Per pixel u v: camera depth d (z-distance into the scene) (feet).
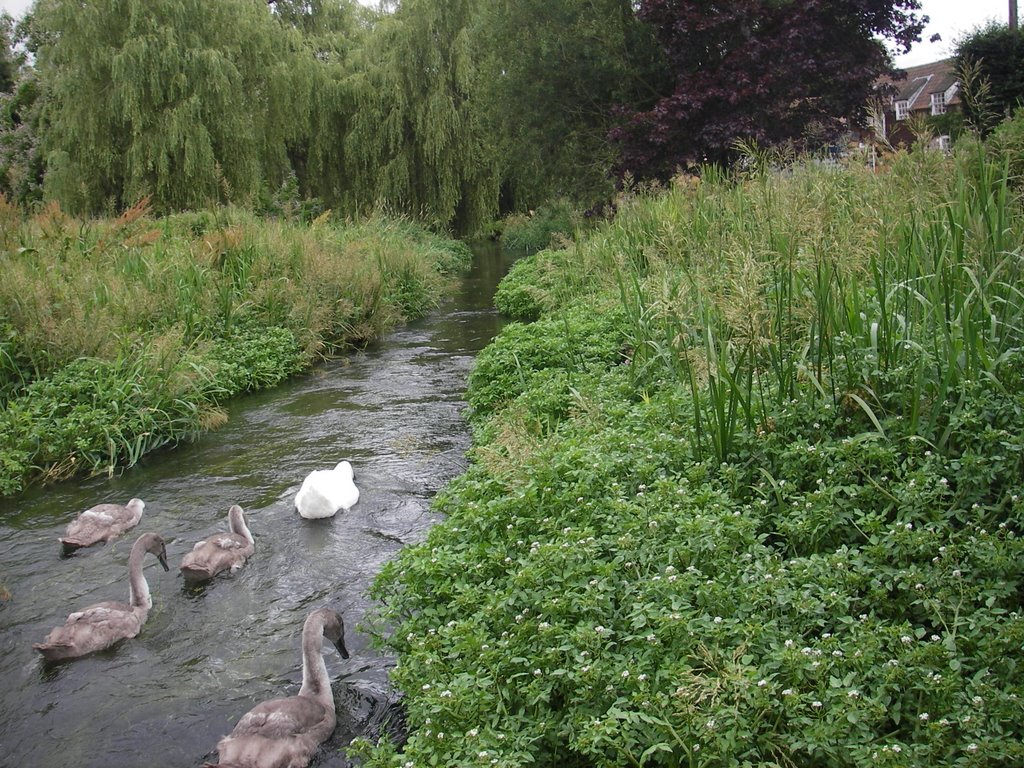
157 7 83.82
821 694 11.57
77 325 36.73
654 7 71.92
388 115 107.55
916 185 23.08
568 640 13.16
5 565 23.39
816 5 66.69
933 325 18.88
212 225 62.49
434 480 28.37
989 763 10.43
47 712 16.85
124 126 84.28
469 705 12.67
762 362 20.92
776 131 67.31
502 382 32.24
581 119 86.48
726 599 13.44
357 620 19.86
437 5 105.81
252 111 92.58
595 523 16.70
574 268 48.26
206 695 17.29
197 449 32.89
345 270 55.36
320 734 15.55
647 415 21.80
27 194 103.09
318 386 42.29
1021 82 69.21
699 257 28.91
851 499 15.93
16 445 30.27
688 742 11.35
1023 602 13.41
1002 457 15.46
